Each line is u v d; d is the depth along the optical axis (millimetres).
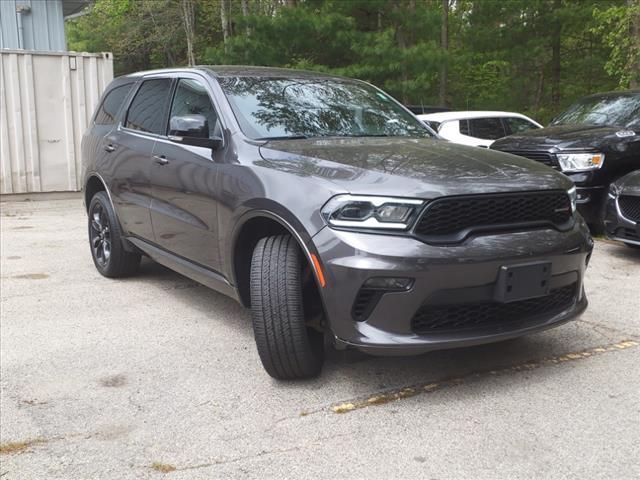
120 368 4016
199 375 3889
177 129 4172
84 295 5660
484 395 3541
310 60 15062
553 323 3617
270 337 3521
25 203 11398
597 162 7496
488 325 3424
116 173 5617
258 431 3186
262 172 3734
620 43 13469
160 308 5270
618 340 4375
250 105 4422
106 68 11883
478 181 3361
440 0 19531
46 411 3438
